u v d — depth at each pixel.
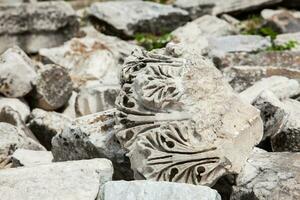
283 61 11.52
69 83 10.91
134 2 15.41
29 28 13.30
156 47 13.45
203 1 15.48
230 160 6.55
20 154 8.23
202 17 14.84
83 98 10.26
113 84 10.82
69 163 6.67
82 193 6.20
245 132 6.80
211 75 6.93
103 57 12.11
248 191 6.61
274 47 13.16
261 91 9.18
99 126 7.52
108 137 7.33
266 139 8.36
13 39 13.14
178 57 7.06
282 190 6.49
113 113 7.58
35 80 10.70
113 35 14.65
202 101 6.72
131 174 7.20
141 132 6.61
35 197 6.14
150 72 6.84
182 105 6.63
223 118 6.73
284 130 8.20
